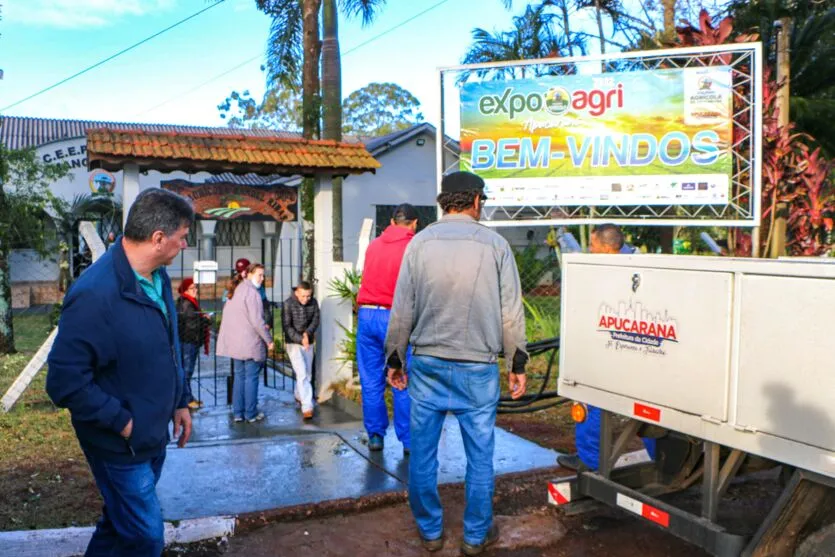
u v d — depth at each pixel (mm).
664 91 7184
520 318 3900
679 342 3480
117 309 2812
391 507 4730
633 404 3750
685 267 3438
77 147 21656
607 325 3896
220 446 5910
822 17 12867
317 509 4539
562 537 4328
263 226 22141
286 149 7812
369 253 5777
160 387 2975
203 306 18812
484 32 16297
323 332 8148
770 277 3076
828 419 2867
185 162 7270
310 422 7348
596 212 7605
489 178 7641
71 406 2740
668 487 4219
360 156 8070
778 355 3049
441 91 7656
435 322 3922
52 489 4828
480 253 3883
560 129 7438
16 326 16672
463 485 5062
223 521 4281
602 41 17422
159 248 2949
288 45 16297
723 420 3279
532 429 6539
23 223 16531
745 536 3348
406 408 5633
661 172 7234
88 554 3070
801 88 13422
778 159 8094
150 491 3010
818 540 3191
